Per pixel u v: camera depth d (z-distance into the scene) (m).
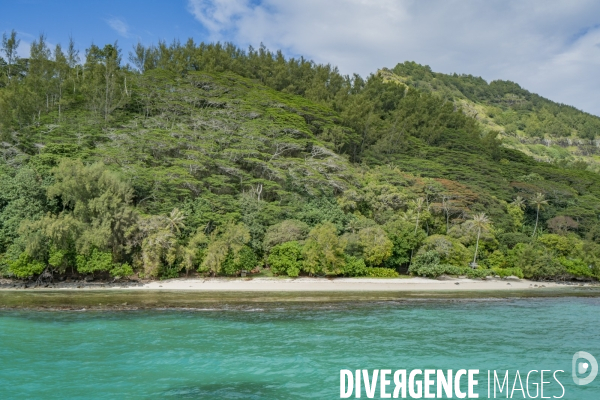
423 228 104.50
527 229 119.62
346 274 77.38
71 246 65.12
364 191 106.31
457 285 75.19
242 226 77.06
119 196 70.25
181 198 85.12
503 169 160.75
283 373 23.84
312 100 164.00
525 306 50.06
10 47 136.62
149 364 24.95
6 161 83.56
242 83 155.12
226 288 63.25
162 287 63.03
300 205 93.00
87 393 20.42
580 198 142.62
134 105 128.25
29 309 41.34
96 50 153.00
